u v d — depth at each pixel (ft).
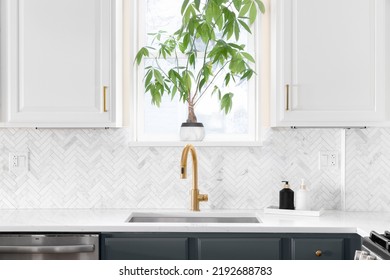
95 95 8.60
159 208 9.72
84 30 8.59
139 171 9.74
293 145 9.72
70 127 8.86
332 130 9.71
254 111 9.98
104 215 8.77
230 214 9.11
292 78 8.59
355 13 8.59
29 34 8.59
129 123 9.74
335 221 8.09
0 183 9.72
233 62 9.39
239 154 9.73
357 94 8.58
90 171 9.73
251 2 9.38
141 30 10.13
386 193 9.46
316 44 8.58
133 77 9.84
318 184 9.71
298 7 8.58
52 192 9.73
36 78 8.60
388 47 8.63
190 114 9.55
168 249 7.57
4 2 8.64
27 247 7.52
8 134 9.70
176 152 9.74
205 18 9.46
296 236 7.56
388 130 9.46
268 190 9.72
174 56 10.11
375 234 6.31
